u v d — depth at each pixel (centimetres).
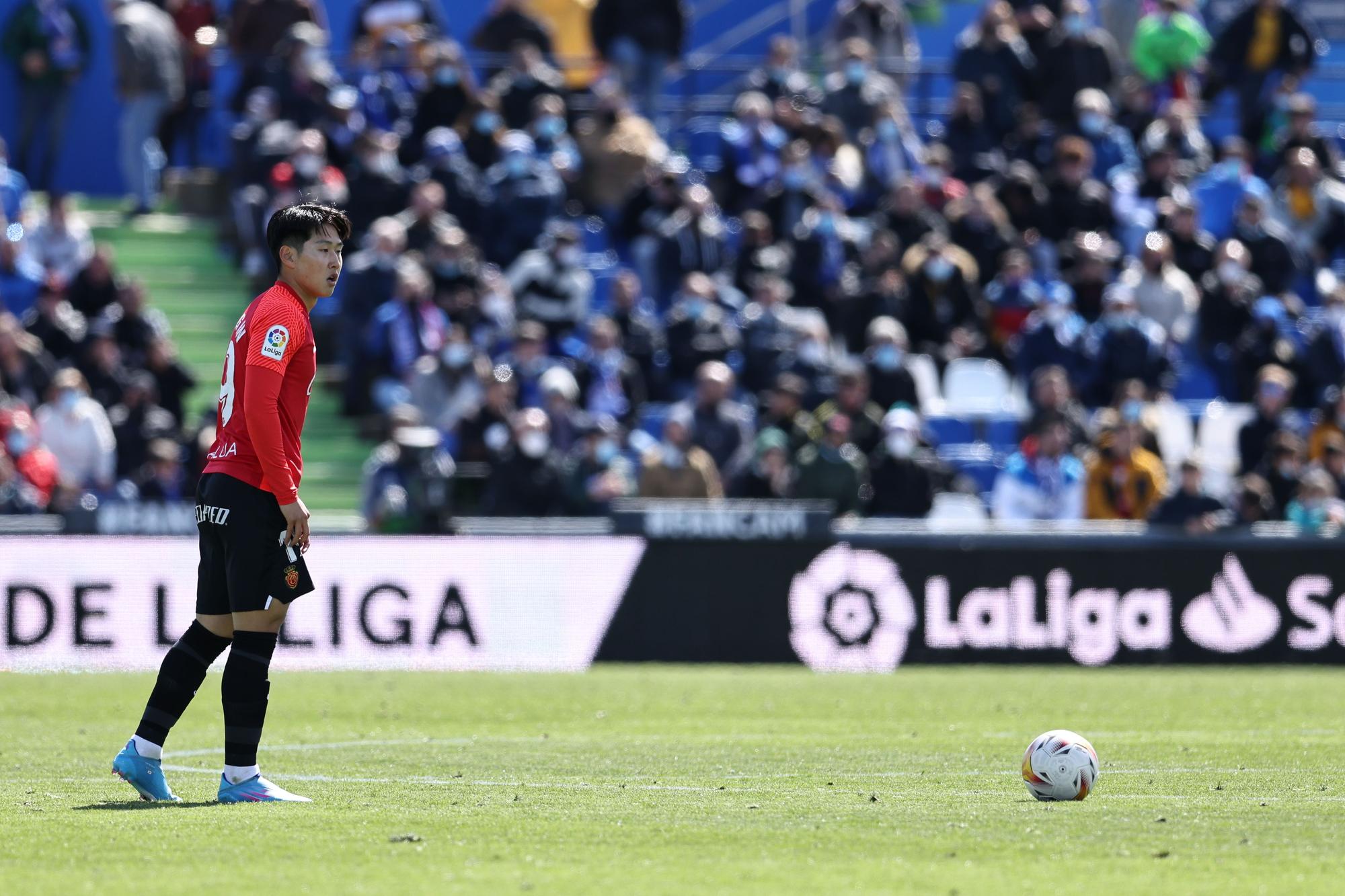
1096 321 6969
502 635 5225
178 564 5069
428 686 4591
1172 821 2205
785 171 7150
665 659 5341
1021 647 5431
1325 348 6881
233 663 2380
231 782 2398
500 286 6488
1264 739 3366
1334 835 2094
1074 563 5450
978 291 6956
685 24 7725
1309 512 5700
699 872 1830
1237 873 1833
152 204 7456
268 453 2312
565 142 7394
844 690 4538
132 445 5825
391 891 1719
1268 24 8162
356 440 6338
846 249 7012
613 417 6312
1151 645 5469
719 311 6581
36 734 3406
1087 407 6631
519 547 5250
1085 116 7744
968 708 4084
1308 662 5509
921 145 8238
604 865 1872
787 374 6084
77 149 8056
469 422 5822
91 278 6303
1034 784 2427
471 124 7225
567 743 3278
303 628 5084
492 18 7975
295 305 2356
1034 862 1895
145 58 7244
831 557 5391
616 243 7331
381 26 7750
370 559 5125
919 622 5403
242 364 2359
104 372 6031
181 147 7700
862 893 1714
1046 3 8238
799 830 2125
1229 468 6631
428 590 5169
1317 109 9225
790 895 1702
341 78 7750
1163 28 8294
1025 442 5897
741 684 4709
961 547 5416
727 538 5369
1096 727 3641
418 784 2612
